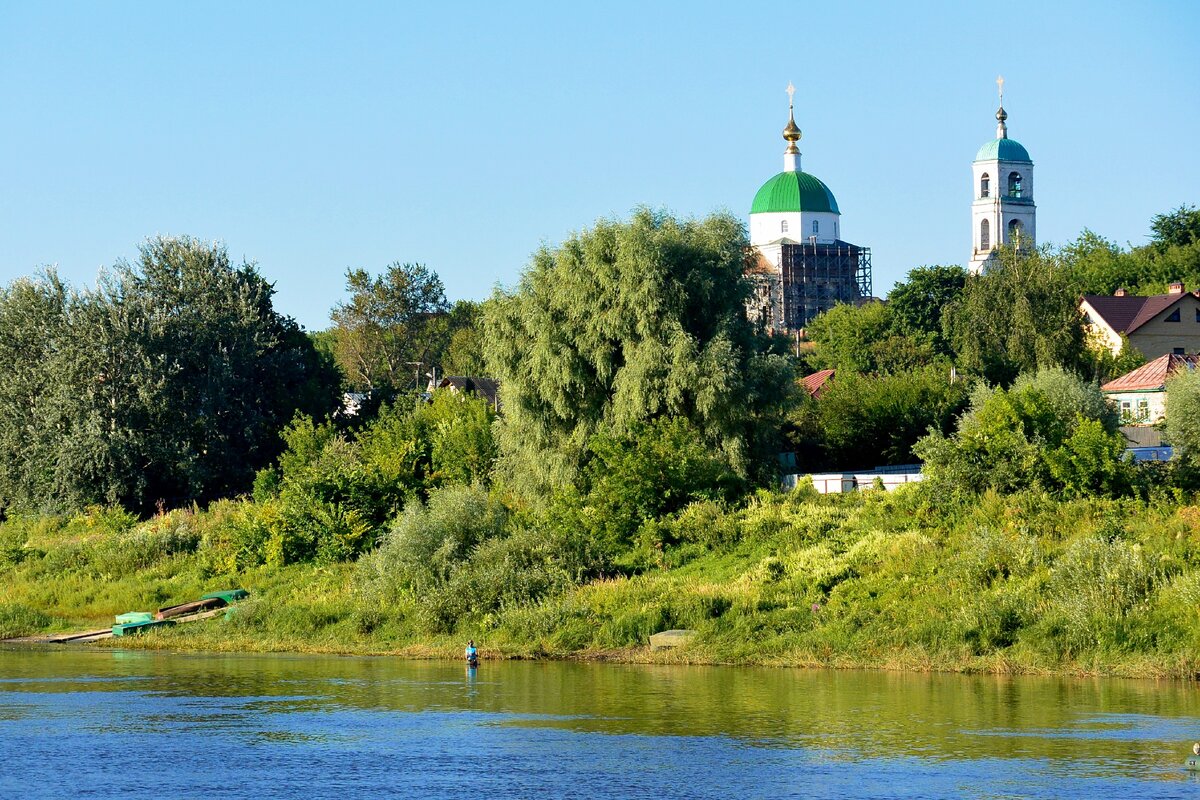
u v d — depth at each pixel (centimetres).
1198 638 5775
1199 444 7944
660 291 9062
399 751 4612
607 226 9412
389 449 10544
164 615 8594
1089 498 7350
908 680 5903
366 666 6819
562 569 7656
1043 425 7825
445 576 7838
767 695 5566
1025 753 4425
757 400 9081
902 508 7775
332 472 10250
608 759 4459
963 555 6831
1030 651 6041
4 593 9594
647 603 7156
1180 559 6372
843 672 6188
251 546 9456
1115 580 6172
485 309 9700
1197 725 4812
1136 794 3934
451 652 7162
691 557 7938
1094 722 4881
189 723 5144
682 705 5369
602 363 9138
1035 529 7062
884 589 6831
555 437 9394
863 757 4412
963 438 8006
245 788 4141
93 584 9550
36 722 5178
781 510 8175
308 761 4478
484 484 10094
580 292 9262
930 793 3981
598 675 6266
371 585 8062
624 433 8894
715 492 8544
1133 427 10250
